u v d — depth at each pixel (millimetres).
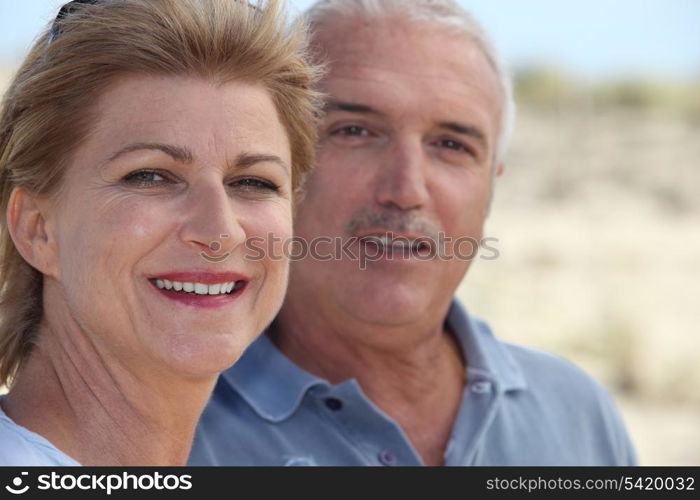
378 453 5809
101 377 3977
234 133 3863
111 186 3758
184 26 3799
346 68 5855
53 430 3922
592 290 37906
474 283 37906
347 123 5852
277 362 5918
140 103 3762
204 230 3736
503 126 6430
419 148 5859
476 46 6086
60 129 3779
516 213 54938
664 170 66312
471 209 6059
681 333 31141
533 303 34750
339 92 5840
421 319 5961
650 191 61906
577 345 29438
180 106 3791
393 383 6148
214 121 3832
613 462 6773
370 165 5836
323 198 5887
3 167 3971
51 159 3807
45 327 4094
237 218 3906
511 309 33812
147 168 3758
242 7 3988
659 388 25703
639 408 24281
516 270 41312
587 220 53594
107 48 3744
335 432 5824
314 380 5812
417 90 5793
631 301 36438
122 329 3830
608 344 29422
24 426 3900
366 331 5941
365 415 5812
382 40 5863
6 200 4012
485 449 6172
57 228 3873
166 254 3775
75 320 3967
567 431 6531
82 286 3797
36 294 4172
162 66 3775
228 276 3889
